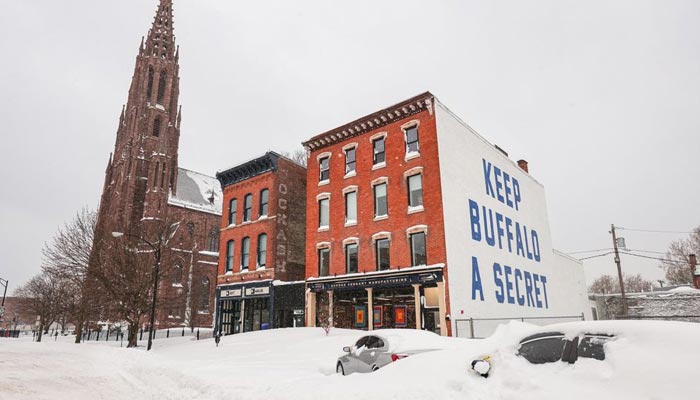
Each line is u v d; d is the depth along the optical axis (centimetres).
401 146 2523
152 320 2434
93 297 3145
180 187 6881
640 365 384
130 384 1236
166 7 7744
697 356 362
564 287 3753
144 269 3077
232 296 3256
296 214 3334
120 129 7638
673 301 4081
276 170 3247
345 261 2633
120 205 6212
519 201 3259
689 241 6412
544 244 3528
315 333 2325
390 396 541
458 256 2288
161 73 7250
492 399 464
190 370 1296
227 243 3475
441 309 2131
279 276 3077
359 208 2636
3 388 1084
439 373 550
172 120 7069
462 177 2534
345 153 2820
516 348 516
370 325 2402
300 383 823
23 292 7738
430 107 2419
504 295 2672
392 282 2327
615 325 449
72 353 2189
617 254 4241
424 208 2336
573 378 427
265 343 2200
